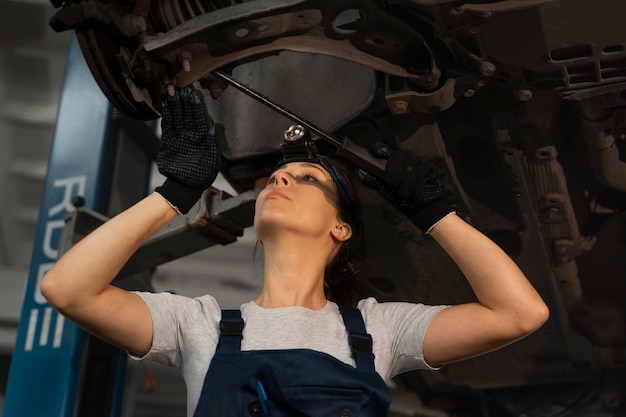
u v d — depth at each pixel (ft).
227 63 10.25
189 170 6.80
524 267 15.76
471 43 10.86
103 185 20.66
